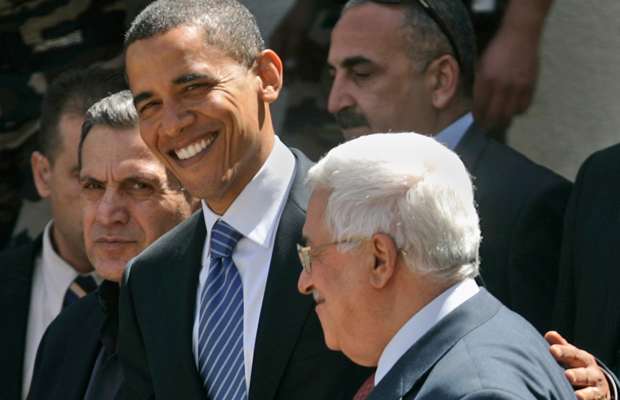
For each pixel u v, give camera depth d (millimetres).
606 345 7828
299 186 7242
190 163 6914
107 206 8172
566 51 12969
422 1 9703
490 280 8719
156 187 8234
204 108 6715
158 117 6906
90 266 11492
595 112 12922
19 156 14883
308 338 6645
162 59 6668
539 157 12867
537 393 4766
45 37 14516
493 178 9094
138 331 7523
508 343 5059
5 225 14852
